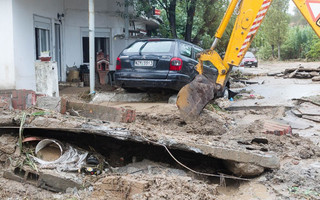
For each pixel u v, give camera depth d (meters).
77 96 12.16
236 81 19.12
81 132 5.45
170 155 5.92
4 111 5.86
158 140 5.28
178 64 9.55
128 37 16.89
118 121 6.08
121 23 17.66
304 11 6.26
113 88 14.22
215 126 7.29
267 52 56.34
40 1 13.24
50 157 5.30
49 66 9.62
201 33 19.81
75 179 4.84
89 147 5.80
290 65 37.91
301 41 52.78
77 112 6.21
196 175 5.54
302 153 6.12
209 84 7.38
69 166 5.10
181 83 9.65
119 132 5.25
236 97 13.31
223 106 11.49
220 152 5.26
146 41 10.28
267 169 5.46
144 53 9.83
